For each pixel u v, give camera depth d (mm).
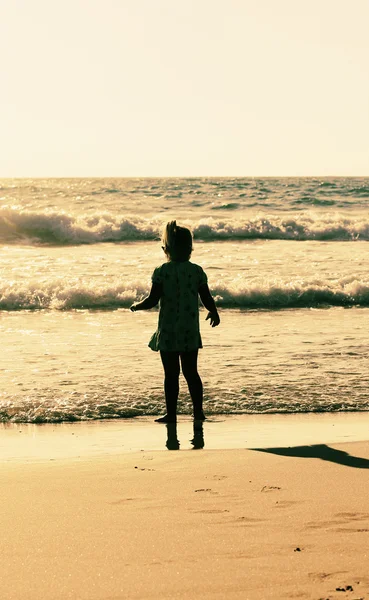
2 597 2119
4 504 3199
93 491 3438
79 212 32281
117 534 2713
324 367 7574
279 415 5848
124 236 25484
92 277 15359
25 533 2740
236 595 2104
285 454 4340
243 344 8969
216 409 6008
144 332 10156
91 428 5449
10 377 7098
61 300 13125
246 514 2979
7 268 16750
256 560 2393
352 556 2420
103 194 43031
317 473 3781
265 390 6605
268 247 22203
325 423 5562
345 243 23906
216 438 5059
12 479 3721
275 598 2078
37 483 3621
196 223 26844
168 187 52562
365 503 3139
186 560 2402
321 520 2871
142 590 2152
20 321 11281
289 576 2244
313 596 2088
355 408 6055
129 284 14016
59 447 4820
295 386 6754
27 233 24891
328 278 15289
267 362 7828
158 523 2859
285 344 8984
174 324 5629
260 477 3697
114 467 4008
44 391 6539
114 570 2320
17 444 4926
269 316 11898
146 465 4051
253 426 5480
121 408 6027
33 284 13875
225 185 56250
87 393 6484
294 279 14844
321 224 27172
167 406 5664
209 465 4027
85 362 7891
